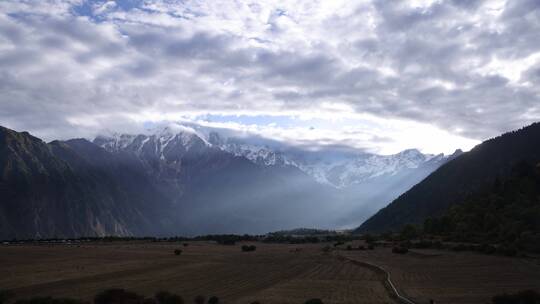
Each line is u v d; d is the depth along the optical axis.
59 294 80.19
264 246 199.88
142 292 83.12
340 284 94.75
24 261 131.50
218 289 88.75
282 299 77.25
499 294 78.94
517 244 139.12
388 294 82.31
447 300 75.81
